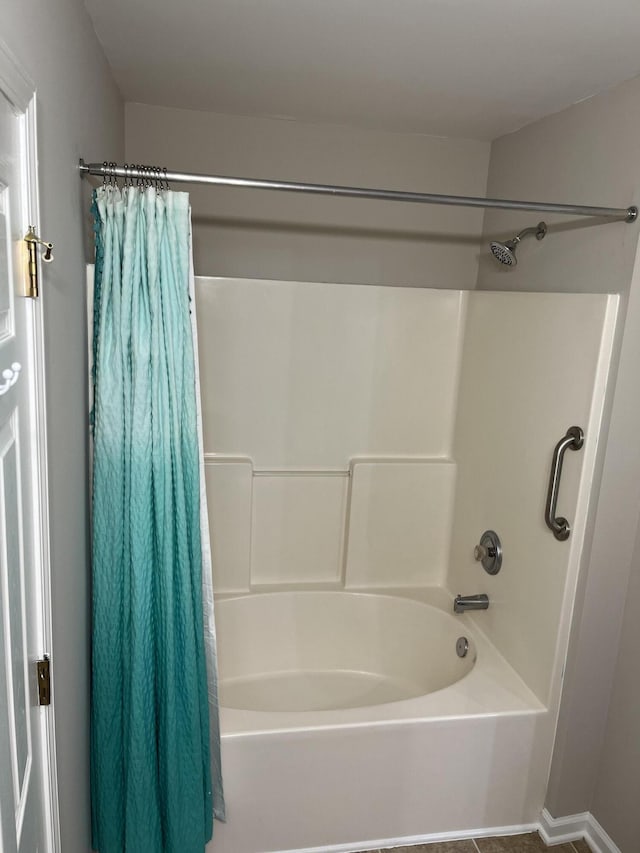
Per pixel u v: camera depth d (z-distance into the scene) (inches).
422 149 107.7
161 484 63.2
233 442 103.8
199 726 69.5
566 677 78.6
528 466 84.9
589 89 77.5
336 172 106.3
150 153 101.0
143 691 65.4
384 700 102.4
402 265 111.7
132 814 67.7
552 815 82.4
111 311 61.2
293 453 106.3
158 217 60.4
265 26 67.3
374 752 76.5
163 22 67.2
